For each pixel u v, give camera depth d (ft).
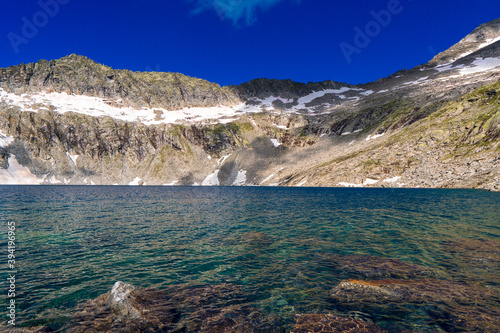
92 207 135.95
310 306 30.22
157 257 50.57
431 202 144.05
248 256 51.03
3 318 27.37
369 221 89.40
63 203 152.56
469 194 189.57
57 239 64.28
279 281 38.06
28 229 75.51
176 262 47.52
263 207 138.62
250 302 31.50
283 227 81.20
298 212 116.67
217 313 28.68
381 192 243.19
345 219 95.04
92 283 37.63
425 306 29.37
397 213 106.73
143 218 100.73
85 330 25.17
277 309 29.60
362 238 64.75
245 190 348.18
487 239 60.13
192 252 54.08
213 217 103.55
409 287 34.14
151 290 34.96
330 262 46.39
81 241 62.80
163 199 197.47
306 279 38.65
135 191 325.62
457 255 48.55
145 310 28.91
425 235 65.77
